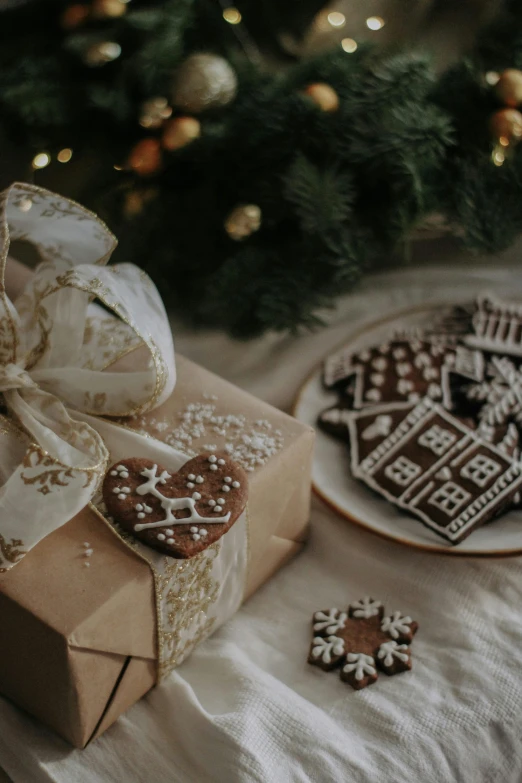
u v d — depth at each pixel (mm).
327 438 758
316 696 643
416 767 604
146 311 635
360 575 706
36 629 565
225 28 876
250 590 687
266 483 634
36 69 795
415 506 696
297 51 918
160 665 630
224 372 834
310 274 792
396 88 755
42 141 817
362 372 780
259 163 786
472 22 932
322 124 761
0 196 615
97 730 615
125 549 590
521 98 759
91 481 579
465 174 782
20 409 612
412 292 881
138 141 820
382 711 625
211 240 829
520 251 908
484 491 698
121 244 829
